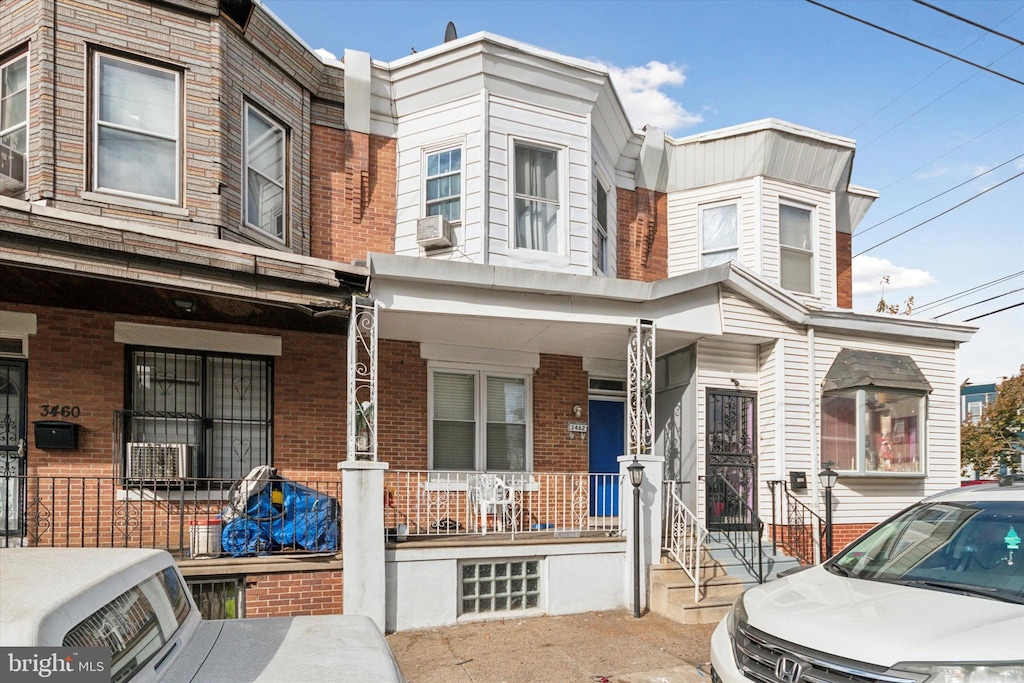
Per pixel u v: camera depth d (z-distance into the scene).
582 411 11.48
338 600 7.54
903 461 11.38
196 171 8.36
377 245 10.53
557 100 10.72
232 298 7.55
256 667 3.29
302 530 7.76
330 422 9.49
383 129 10.82
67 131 7.76
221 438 8.94
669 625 7.97
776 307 10.42
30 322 8.01
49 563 3.31
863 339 11.30
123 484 8.24
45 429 7.89
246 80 9.06
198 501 8.62
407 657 6.88
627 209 12.89
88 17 7.98
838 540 10.77
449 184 10.48
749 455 10.88
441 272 8.28
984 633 3.42
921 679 3.29
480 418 10.77
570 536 8.86
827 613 4.01
